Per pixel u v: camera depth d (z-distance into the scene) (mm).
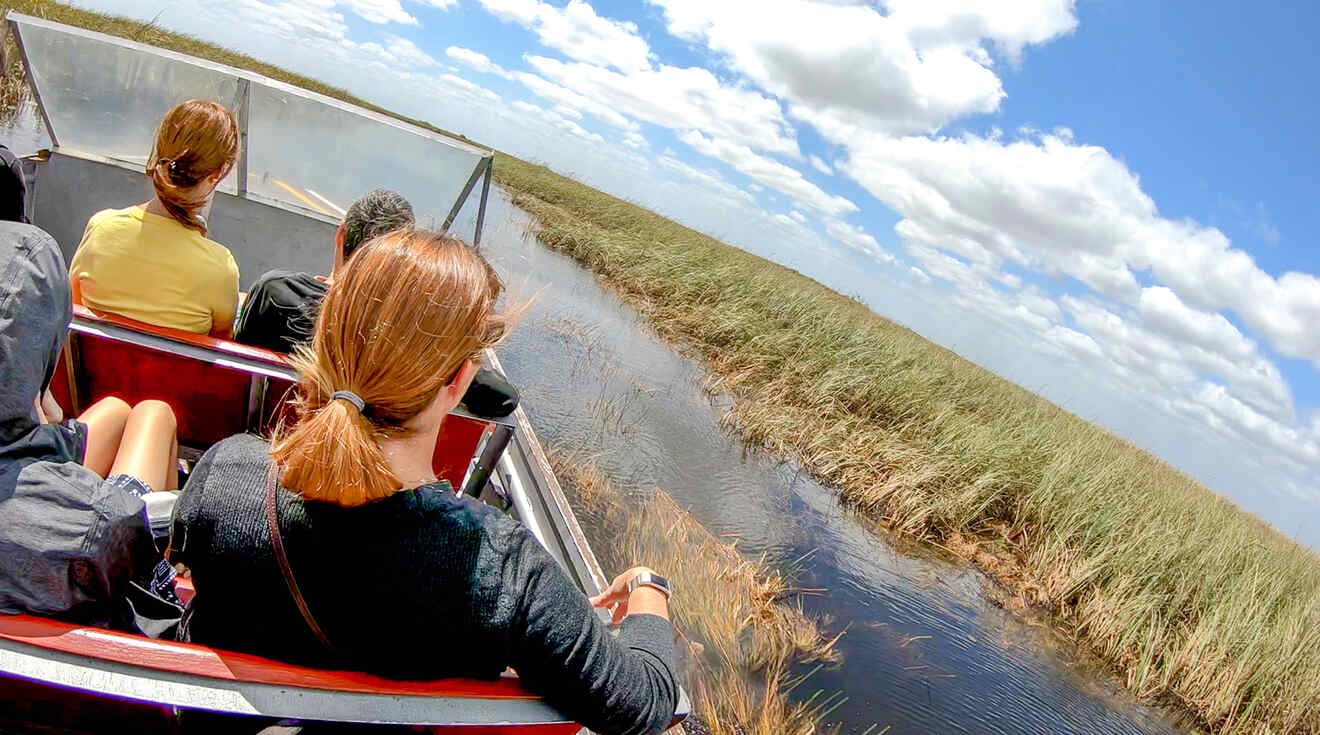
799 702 3910
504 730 1156
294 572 932
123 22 17109
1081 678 5387
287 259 3502
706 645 4098
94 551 1059
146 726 1034
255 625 986
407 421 946
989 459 8188
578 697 1017
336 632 964
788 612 4723
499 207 20391
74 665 876
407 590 932
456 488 2357
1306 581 8195
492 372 2080
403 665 987
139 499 1146
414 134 3045
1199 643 5750
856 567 5848
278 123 3100
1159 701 5418
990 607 6055
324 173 3264
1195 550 7543
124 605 1238
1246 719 5285
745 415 8344
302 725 1011
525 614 966
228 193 3320
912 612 5441
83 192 3219
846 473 7562
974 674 4871
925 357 12930
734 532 5605
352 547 924
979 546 7148
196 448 2184
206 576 967
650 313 12398
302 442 874
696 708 3572
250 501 941
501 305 9078
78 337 1927
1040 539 7328
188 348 1884
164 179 1944
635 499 5414
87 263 1955
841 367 10422
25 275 1072
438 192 3254
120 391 2020
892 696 4273
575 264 15430
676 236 21969
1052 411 12750
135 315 2000
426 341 896
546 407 6609
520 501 2268
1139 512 8117
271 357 1957
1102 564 6738
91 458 1618
